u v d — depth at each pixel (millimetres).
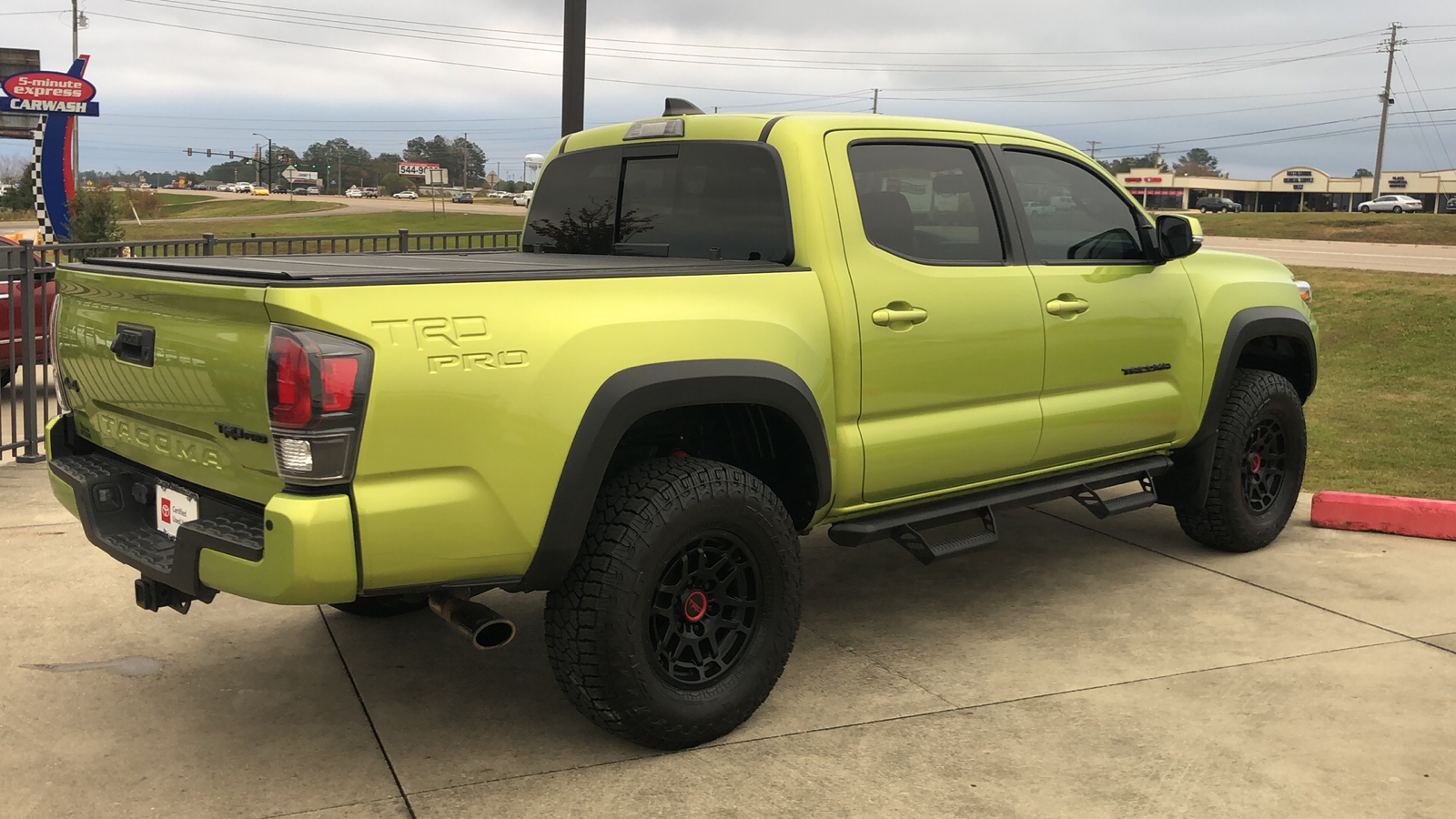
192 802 2971
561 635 3090
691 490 3146
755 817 2924
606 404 2998
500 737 3387
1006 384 4098
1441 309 15938
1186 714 3551
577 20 7961
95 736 3348
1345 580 4945
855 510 3799
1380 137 84000
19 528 5449
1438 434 8859
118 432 3369
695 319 3223
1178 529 5836
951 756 3268
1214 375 4934
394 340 2701
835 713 3572
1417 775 3150
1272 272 5445
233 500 2971
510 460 2877
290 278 2660
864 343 3654
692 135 4027
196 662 3932
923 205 3971
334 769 3170
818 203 3654
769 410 3500
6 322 8328
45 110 27750
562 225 4605
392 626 4324
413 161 188250
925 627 4375
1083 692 3734
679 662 3285
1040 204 4375
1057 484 4488
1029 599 4711
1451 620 4426
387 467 2715
